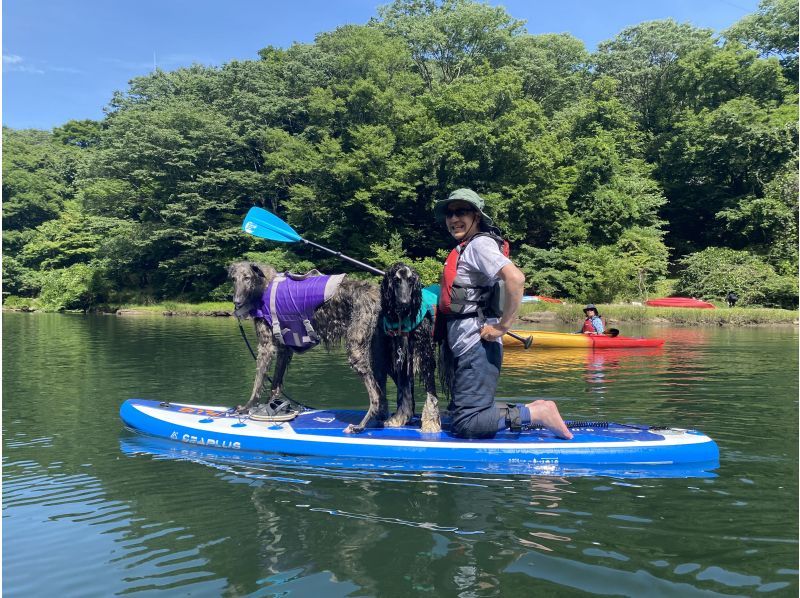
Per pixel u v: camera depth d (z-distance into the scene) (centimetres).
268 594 198
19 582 211
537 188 2794
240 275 421
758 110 2820
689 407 504
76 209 3900
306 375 709
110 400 562
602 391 585
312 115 3212
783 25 3491
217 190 3241
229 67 3719
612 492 298
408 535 245
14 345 1138
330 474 332
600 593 197
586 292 2520
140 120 3278
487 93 2834
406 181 2819
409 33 3747
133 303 3117
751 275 2306
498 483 313
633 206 2738
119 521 265
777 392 577
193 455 374
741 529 250
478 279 350
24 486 315
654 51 3719
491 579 207
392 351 397
